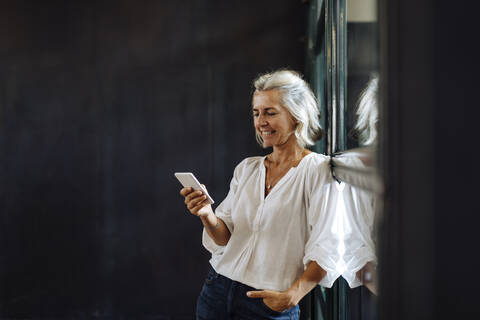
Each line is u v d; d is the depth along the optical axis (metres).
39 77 3.38
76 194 3.38
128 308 3.35
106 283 3.36
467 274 0.48
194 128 3.34
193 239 3.35
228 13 3.31
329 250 1.34
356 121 1.08
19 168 3.40
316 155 1.48
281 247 1.44
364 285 0.96
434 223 0.48
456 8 0.47
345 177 1.17
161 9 3.33
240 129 3.32
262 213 1.46
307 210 1.44
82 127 3.38
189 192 1.58
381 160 0.51
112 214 3.37
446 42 0.48
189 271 3.35
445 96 0.48
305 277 1.36
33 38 3.38
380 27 0.51
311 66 2.82
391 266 0.50
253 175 1.56
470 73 0.47
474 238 0.48
